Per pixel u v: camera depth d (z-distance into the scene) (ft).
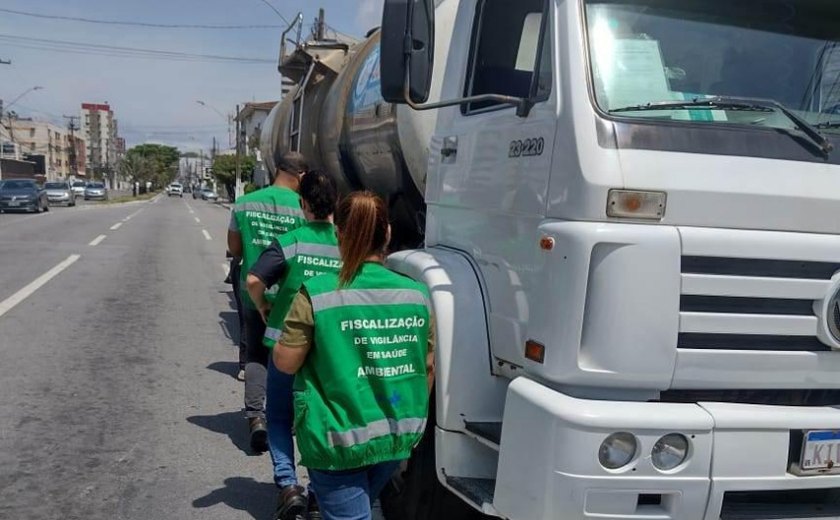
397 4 10.57
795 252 9.39
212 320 32.50
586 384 9.20
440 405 11.07
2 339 26.78
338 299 9.16
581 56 9.70
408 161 15.66
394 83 10.64
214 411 20.24
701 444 8.96
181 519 14.10
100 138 510.17
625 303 9.01
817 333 9.62
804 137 9.86
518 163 10.59
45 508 14.16
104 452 17.03
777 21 10.86
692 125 9.53
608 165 9.10
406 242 17.85
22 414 19.12
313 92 23.84
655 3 10.33
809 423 9.30
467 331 11.18
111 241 66.54
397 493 12.82
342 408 9.11
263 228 16.35
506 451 9.55
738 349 9.43
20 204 108.78
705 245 9.14
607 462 8.82
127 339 27.96
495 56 12.12
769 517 9.55
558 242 9.36
